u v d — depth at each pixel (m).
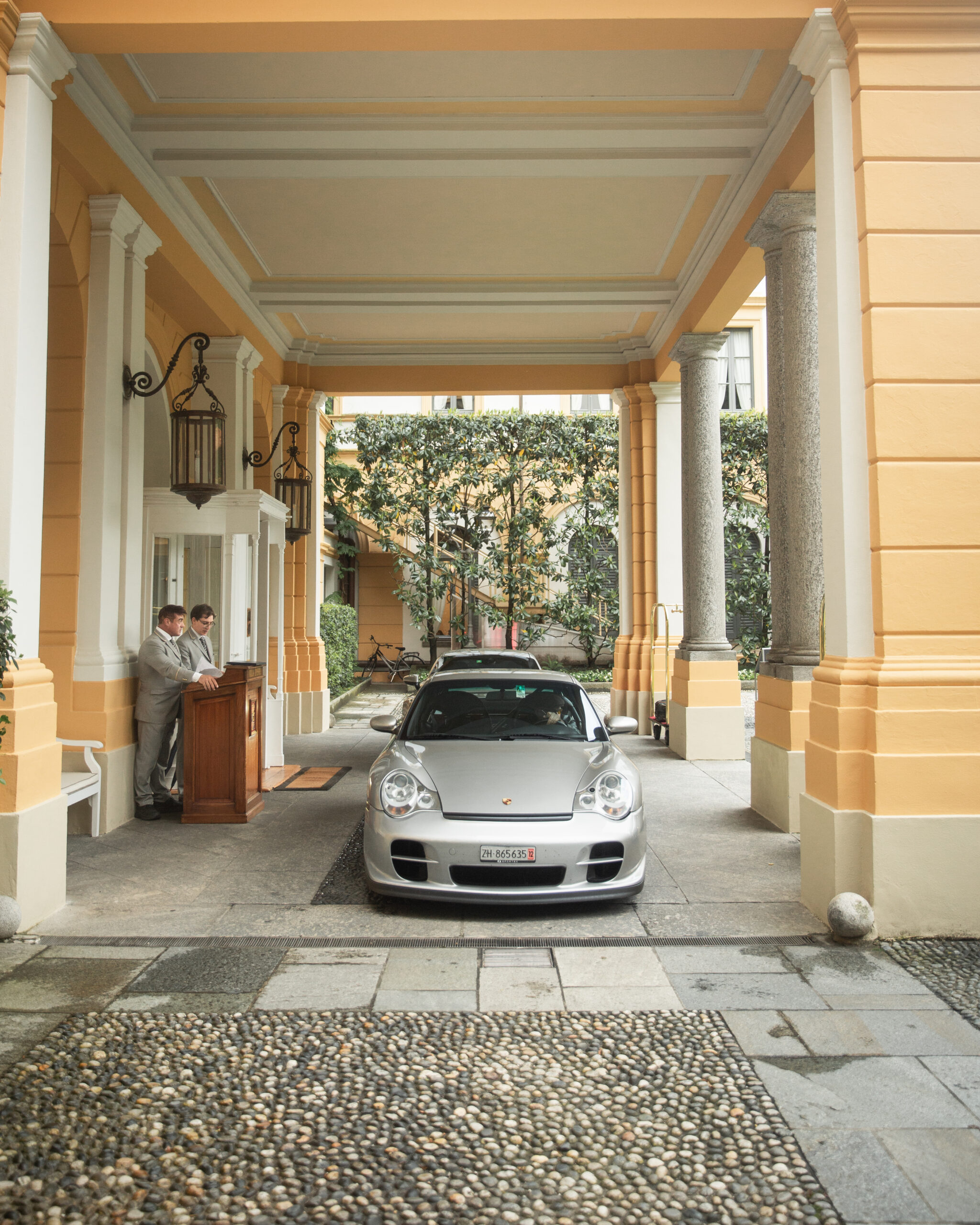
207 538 7.58
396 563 17.48
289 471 11.46
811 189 6.10
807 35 4.44
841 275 4.31
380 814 4.27
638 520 11.91
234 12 4.37
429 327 10.97
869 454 4.22
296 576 11.73
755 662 17.30
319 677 11.67
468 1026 3.04
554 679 5.79
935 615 4.09
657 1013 3.16
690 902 4.48
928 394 4.15
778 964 3.64
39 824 4.11
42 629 5.86
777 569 6.65
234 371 8.95
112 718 5.91
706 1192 2.14
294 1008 3.17
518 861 4.06
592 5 4.43
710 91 5.96
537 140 6.34
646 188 7.28
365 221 7.87
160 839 5.70
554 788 4.35
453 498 17.11
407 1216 2.05
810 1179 2.19
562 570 17.73
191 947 3.79
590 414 17.16
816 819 4.25
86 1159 2.24
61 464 5.86
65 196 5.58
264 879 4.82
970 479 4.13
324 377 11.79
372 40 4.52
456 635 17.48
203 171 6.61
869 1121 2.45
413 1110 2.49
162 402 8.36
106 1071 2.69
